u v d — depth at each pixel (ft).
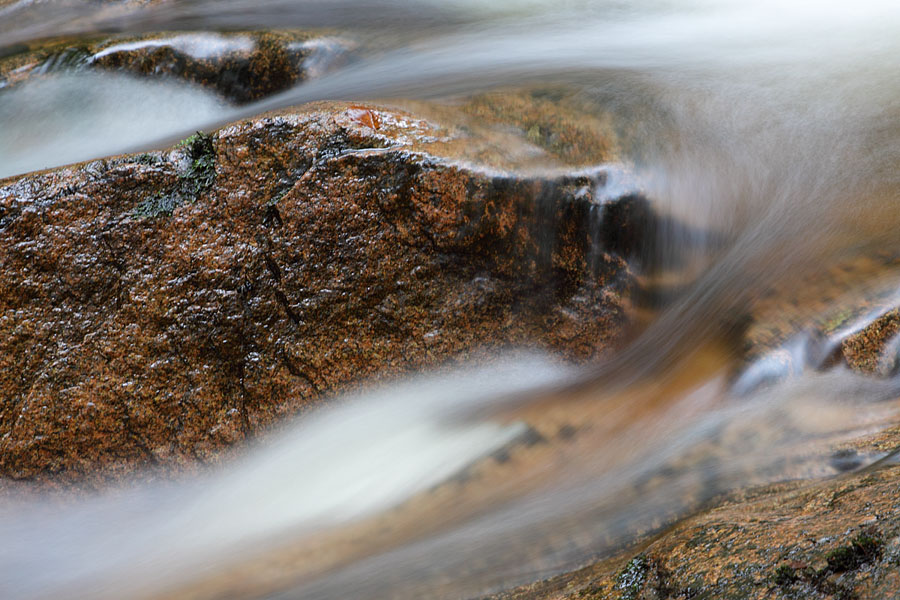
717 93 7.01
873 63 7.45
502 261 6.12
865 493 4.76
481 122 6.38
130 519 6.09
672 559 4.76
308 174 6.05
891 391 5.71
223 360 6.09
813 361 5.88
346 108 6.16
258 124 6.11
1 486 6.05
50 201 6.04
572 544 5.31
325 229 6.07
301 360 6.09
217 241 6.08
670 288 6.38
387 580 5.43
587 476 5.66
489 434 5.99
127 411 6.06
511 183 6.06
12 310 6.02
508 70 7.34
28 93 7.59
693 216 6.41
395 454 6.00
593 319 6.22
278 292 6.08
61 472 6.07
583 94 6.77
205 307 6.08
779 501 4.99
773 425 5.62
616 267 6.24
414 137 6.14
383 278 6.08
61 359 6.04
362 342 6.11
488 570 5.31
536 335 6.19
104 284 6.07
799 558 4.39
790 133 6.84
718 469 5.44
